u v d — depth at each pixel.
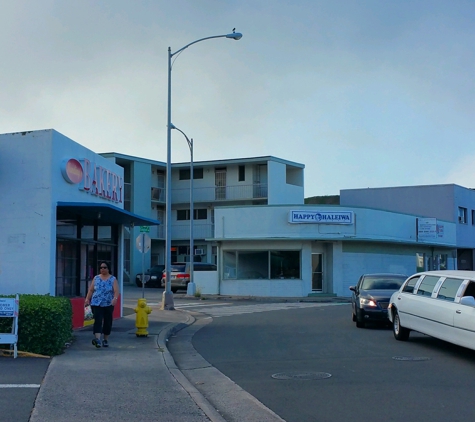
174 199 49.28
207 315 22.23
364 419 7.21
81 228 16.55
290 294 32.81
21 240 14.39
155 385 8.84
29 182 14.48
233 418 7.42
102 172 17.73
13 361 10.34
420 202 48.50
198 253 48.50
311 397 8.38
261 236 32.72
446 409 7.59
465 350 12.54
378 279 18.39
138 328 14.22
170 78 23.94
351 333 15.84
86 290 17.00
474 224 50.44
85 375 9.37
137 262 46.19
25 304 10.95
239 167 48.41
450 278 12.26
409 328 13.55
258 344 13.98
